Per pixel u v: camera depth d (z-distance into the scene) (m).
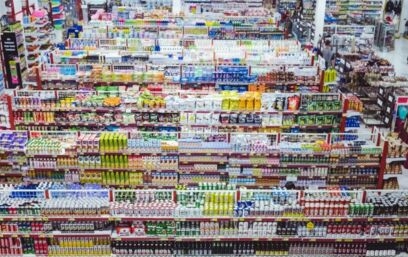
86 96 12.01
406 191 8.91
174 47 16.38
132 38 17.67
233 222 8.51
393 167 10.71
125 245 8.60
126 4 26.44
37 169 10.21
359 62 19.20
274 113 11.83
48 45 23.02
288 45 17.50
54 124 11.89
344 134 10.80
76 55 15.13
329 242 8.77
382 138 10.54
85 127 11.98
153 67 14.14
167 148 10.12
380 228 8.57
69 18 30.72
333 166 10.45
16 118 11.91
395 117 15.13
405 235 8.65
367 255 8.82
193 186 9.41
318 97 12.12
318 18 22.58
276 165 10.37
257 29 20.39
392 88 16.42
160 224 8.48
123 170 10.26
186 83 13.80
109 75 13.74
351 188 10.05
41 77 13.75
